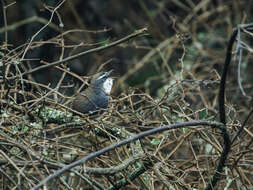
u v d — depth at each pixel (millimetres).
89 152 10828
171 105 11078
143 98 11328
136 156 9773
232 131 10773
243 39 16219
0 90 10508
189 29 18594
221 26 19359
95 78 12758
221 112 9031
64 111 10961
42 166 9086
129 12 21703
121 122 11484
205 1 17984
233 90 16234
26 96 11445
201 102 12922
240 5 19203
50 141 10430
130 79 18547
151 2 22141
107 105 12438
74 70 19609
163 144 11156
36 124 10133
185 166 11539
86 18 21172
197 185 10922
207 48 17156
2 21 18484
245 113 14039
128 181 9539
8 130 9578
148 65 18641
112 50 19469
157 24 20844
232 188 10922
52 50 18547
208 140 10422
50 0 16672
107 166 10547
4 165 9219
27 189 9633
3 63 10273
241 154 10031
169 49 16562
